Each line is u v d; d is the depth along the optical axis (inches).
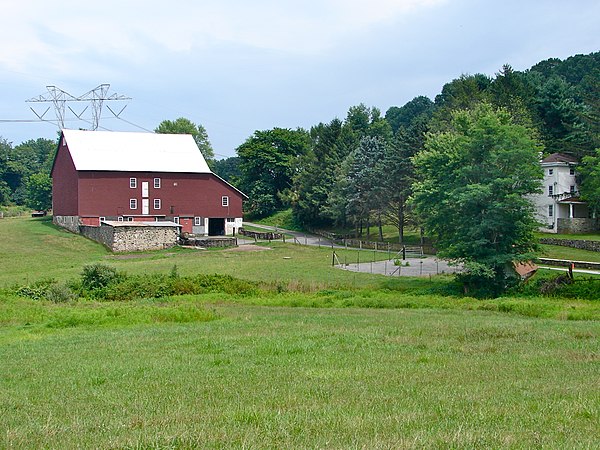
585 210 2773.1
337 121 4163.4
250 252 2632.9
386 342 791.1
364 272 2028.8
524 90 3339.1
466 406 438.9
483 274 1592.0
